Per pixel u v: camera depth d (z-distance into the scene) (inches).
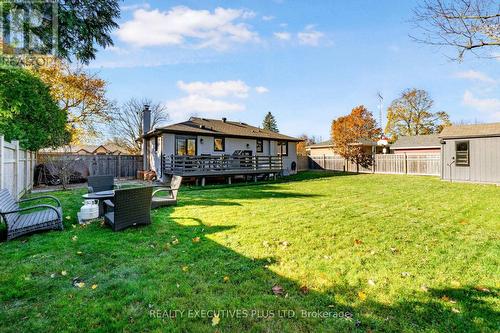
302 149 1528.1
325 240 172.2
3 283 115.9
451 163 572.4
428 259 141.7
